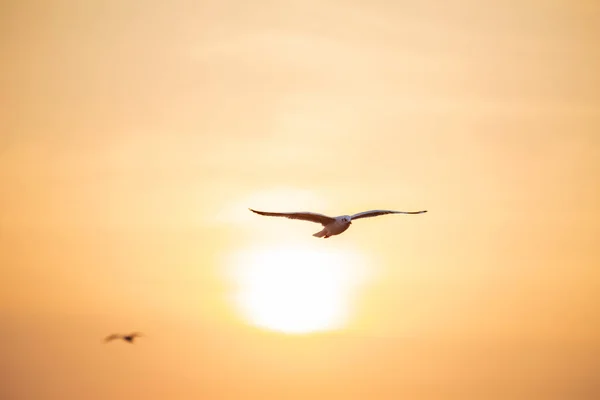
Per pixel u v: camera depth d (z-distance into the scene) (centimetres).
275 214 1820
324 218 1855
